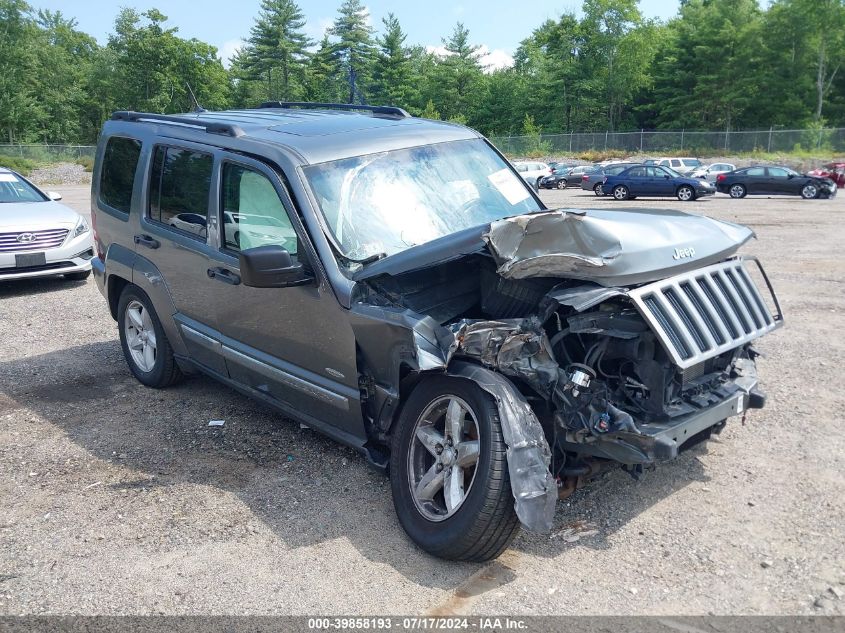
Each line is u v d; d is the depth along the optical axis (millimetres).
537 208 5199
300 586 3527
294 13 87562
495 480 3418
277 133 4984
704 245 4090
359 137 4902
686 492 4281
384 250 4367
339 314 4156
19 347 7727
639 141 59500
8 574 3686
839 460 4645
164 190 5648
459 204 4809
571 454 3840
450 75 80125
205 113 6414
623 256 3641
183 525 4117
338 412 4391
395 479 3953
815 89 68125
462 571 3613
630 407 3758
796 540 3768
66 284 11047
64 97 83938
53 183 47406
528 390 3863
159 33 81312
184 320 5562
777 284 10188
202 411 5816
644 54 72938
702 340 3766
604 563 3629
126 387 6438
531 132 68062
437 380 3836
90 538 4012
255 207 4711
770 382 6129
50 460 5012
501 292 4090
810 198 30938
